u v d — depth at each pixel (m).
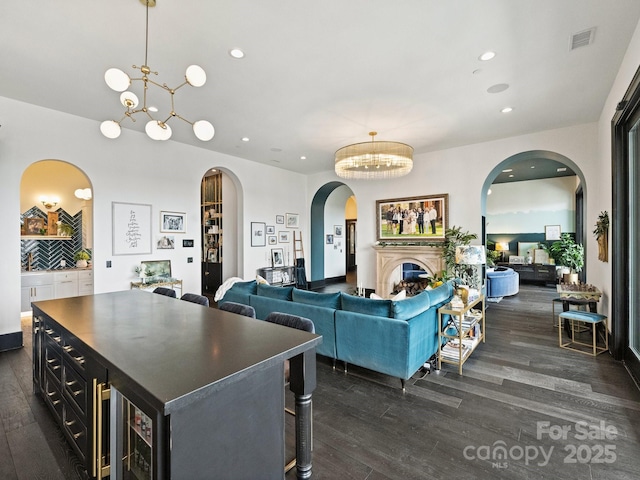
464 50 2.85
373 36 2.64
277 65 3.08
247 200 6.73
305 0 2.22
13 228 3.85
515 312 5.77
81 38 2.65
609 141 3.76
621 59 3.00
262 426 1.43
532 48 2.82
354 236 12.63
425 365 3.22
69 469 1.88
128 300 2.79
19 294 3.91
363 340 3.03
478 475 1.80
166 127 2.59
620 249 3.41
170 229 5.37
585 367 3.30
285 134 5.11
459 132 5.05
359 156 4.74
